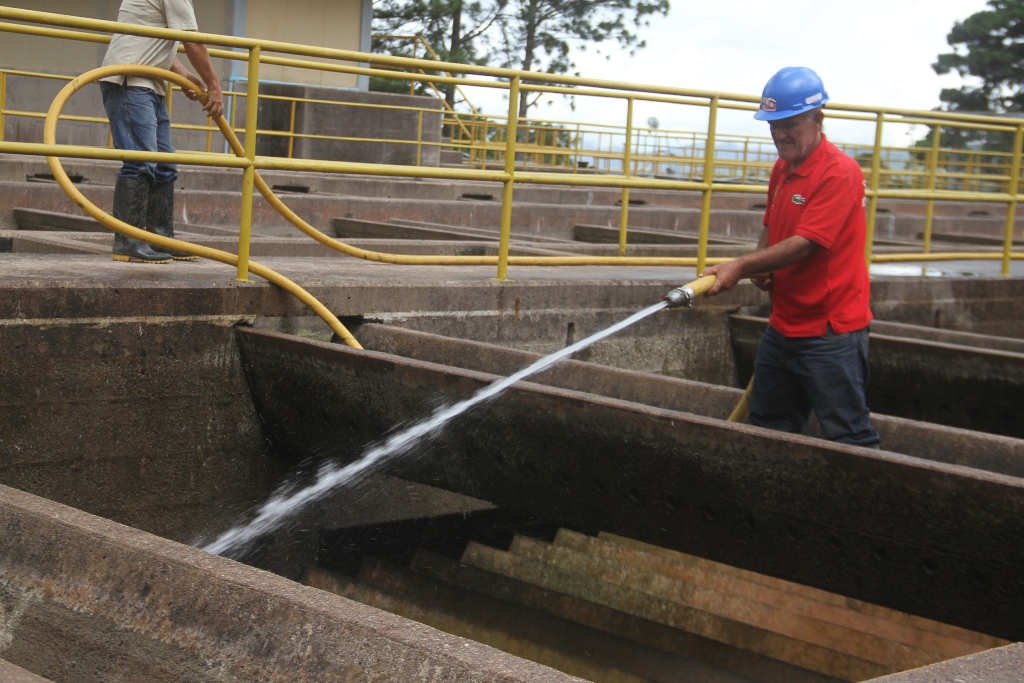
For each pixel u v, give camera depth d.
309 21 20.97
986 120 9.65
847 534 3.91
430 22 39.75
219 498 5.86
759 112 4.69
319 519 6.09
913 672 2.13
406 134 20.56
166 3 5.70
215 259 5.75
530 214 15.26
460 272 7.39
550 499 4.85
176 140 18.92
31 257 6.35
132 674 2.54
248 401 5.87
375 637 2.29
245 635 2.46
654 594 5.69
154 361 5.48
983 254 9.95
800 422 5.16
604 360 7.51
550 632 5.39
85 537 2.83
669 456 4.32
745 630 5.30
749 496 4.13
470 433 5.00
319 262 7.66
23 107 19.94
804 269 4.75
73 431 5.25
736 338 8.30
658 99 8.08
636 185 7.32
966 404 6.94
